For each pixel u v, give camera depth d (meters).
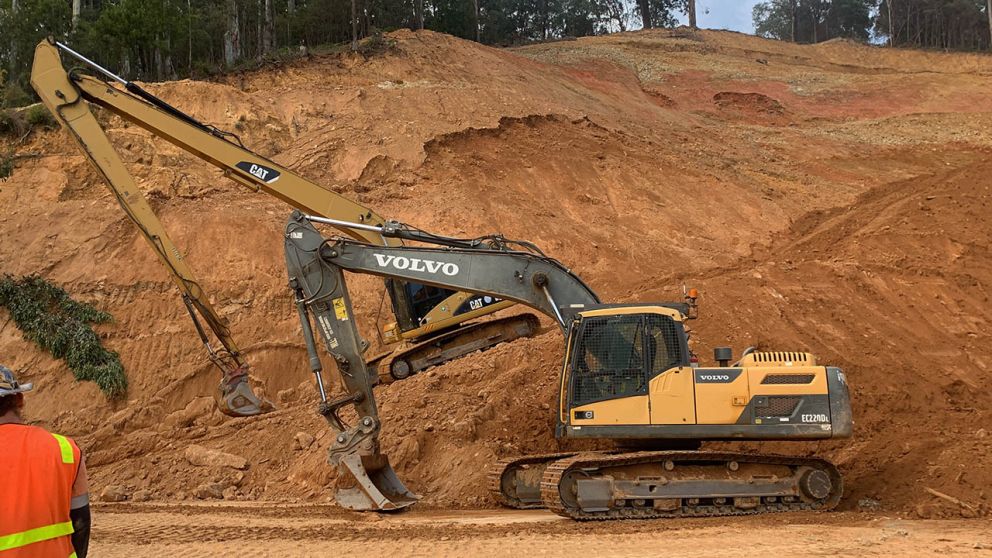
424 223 23.78
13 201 23.34
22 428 3.68
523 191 26.30
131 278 21.53
